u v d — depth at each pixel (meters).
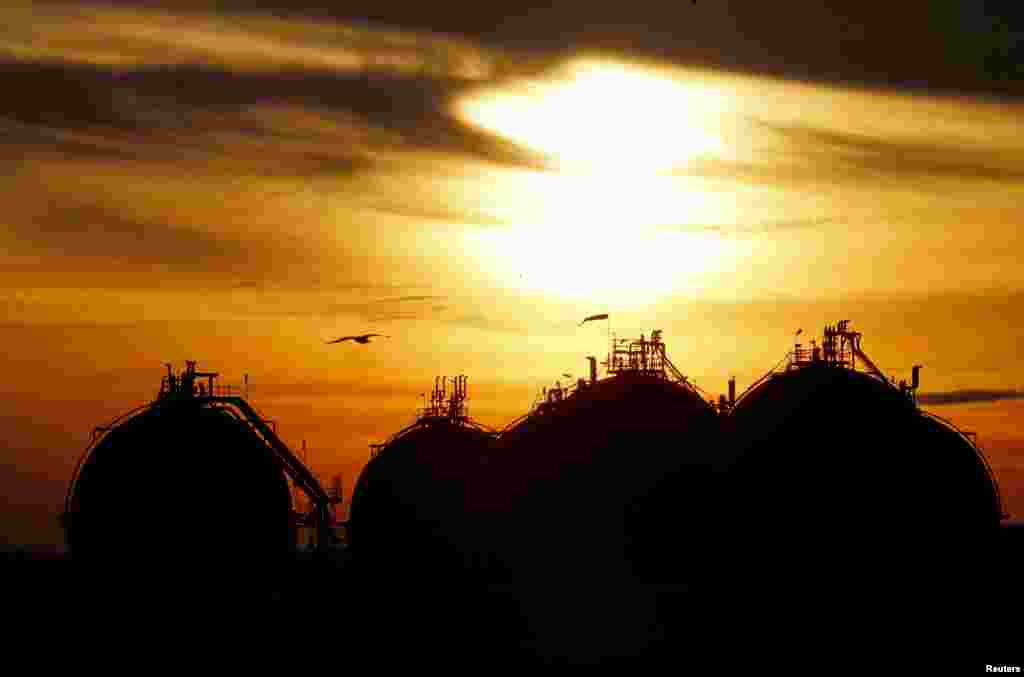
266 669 111.31
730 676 108.25
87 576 120.12
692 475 119.50
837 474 116.62
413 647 118.12
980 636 114.94
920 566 116.25
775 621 115.62
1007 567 121.12
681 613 117.31
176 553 119.38
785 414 119.81
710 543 118.38
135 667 112.38
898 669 108.25
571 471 122.12
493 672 110.00
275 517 123.06
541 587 121.12
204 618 119.75
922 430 119.44
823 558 115.88
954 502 117.75
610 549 119.44
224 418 124.88
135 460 120.38
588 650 116.44
